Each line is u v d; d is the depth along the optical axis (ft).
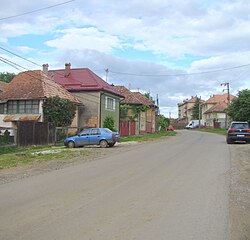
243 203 25.57
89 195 28.22
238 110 150.61
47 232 18.97
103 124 123.44
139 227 19.77
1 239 17.90
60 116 102.78
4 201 26.55
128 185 32.37
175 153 62.69
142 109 161.17
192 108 398.21
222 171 40.75
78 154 64.23
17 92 108.37
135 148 76.69
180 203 25.38
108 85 139.44
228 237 18.19
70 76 136.26
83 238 17.97
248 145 81.46
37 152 69.21
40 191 30.25
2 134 79.20
